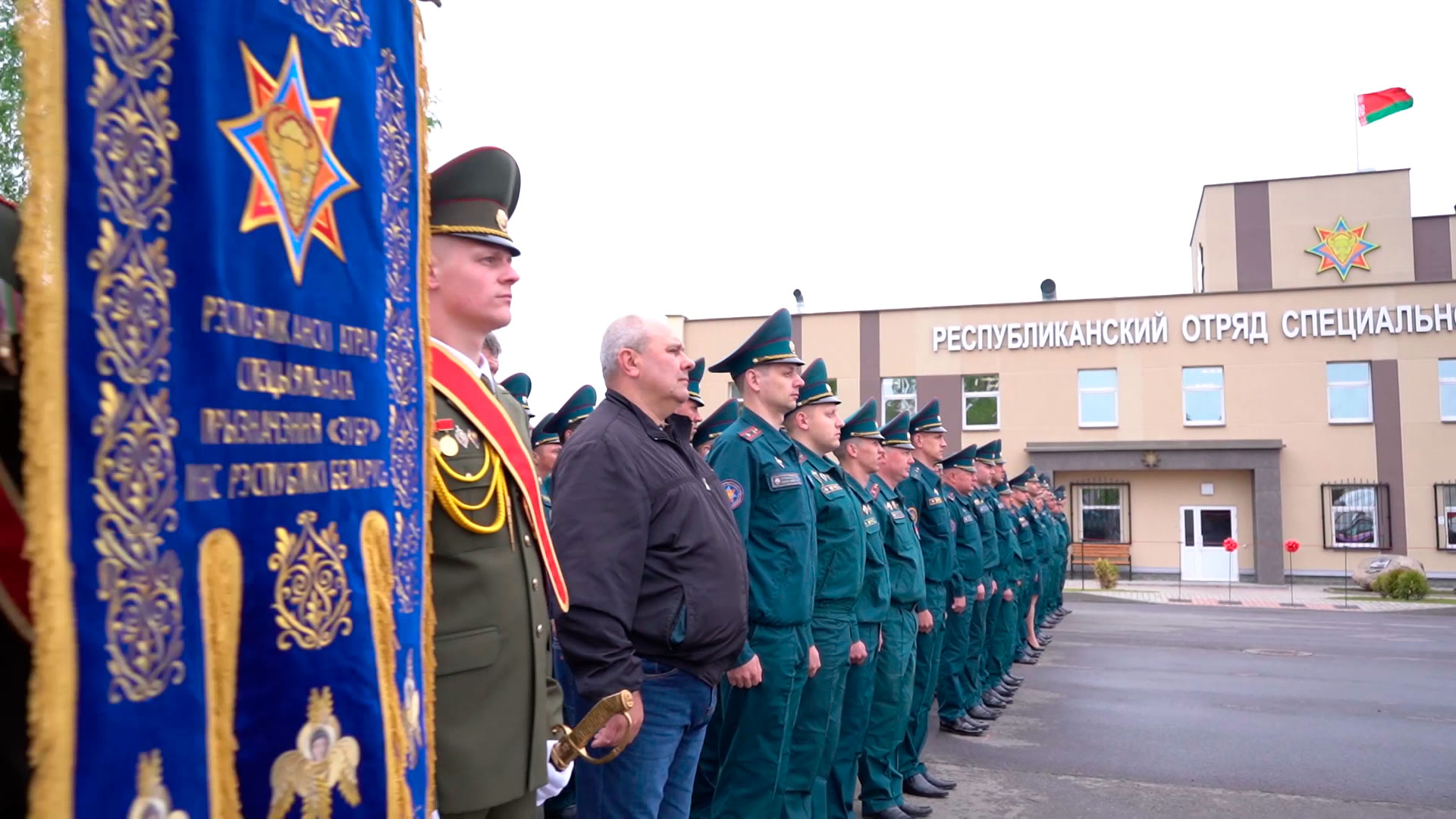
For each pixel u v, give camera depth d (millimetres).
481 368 2654
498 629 2367
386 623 1569
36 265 1040
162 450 1168
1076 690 10211
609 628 3088
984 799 6188
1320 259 29844
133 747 1108
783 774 4254
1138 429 26422
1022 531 12383
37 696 1019
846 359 28359
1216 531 26359
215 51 1287
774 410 4672
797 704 4266
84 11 1104
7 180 3562
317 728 1388
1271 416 25719
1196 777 6750
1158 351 26391
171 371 1188
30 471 1025
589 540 3162
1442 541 24609
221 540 1251
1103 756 7336
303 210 1437
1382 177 29641
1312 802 6211
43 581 1025
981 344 27516
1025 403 27172
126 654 1106
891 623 5590
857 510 4973
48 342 1044
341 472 1485
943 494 8102
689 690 3387
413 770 1633
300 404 1403
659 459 3387
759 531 4238
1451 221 29406
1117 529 27031
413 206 1785
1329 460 25375
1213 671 11555
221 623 1248
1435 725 8508
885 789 5566
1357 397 25328
